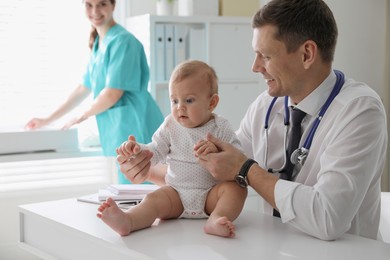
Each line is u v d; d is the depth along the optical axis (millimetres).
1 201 3252
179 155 1590
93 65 3162
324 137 1586
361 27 3896
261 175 1494
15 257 3316
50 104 3662
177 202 1571
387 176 3789
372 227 1659
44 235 1608
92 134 3453
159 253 1278
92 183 3445
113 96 2984
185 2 3600
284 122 1722
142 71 3104
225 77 3596
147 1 3846
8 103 3545
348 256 1271
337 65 3869
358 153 1439
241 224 1529
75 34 3707
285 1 1527
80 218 1566
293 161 1631
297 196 1428
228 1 3641
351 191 1405
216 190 1553
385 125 1542
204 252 1287
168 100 3570
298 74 1564
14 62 3545
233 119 3648
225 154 1516
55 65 3662
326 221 1382
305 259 1245
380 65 3953
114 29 3076
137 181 1627
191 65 1586
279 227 1502
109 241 1364
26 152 3045
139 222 1446
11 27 3520
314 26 1523
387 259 1255
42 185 3334
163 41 3447
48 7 3613
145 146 1615
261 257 1255
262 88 3729
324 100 1615
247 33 3643
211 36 3533
